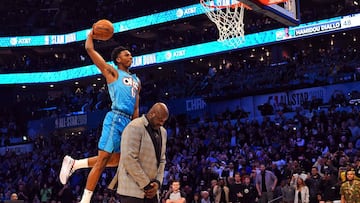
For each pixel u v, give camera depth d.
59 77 31.47
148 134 4.10
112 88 4.68
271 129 18.12
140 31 30.03
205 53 27.11
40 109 30.25
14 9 33.97
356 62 21.52
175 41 29.66
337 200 11.86
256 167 14.31
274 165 13.91
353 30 24.56
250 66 25.25
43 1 34.12
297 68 22.81
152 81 29.14
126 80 4.73
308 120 18.14
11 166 23.06
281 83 22.47
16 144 26.47
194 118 24.52
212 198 13.59
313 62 22.81
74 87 34.28
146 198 4.15
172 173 16.05
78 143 24.20
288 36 24.39
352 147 15.02
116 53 4.83
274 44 25.02
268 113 21.39
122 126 4.62
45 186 18.56
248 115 22.28
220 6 9.04
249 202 12.90
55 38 31.91
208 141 19.42
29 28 32.84
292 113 20.44
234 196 12.98
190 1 27.97
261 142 17.66
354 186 9.58
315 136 16.56
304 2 28.39
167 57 28.38
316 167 13.09
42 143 25.56
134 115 4.75
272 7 8.47
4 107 31.00
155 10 29.06
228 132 19.44
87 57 31.31
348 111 19.33
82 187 18.59
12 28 33.00
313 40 28.20
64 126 28.19
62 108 29.39
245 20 27.94
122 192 4.15
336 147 15.34
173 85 27.08
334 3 28.45
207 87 25.00
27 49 33.56
